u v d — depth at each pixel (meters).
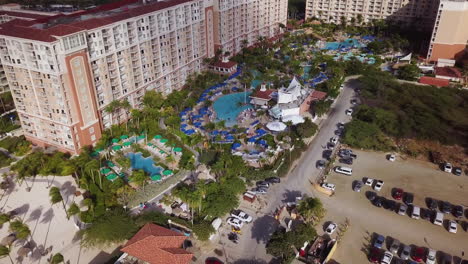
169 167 113.31
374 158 119.50
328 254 79.75
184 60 163.12
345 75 188.25
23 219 91.94
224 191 93.44
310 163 115.81
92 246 83.00
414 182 107.50
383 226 90.56
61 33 101.88
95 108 119.19
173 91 154.75
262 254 81.62
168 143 122.00
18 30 106.38
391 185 105.94
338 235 87.06
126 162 108.50
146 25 133.88
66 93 108.12
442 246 84.75
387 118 135.25
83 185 101.50
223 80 179.38
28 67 107.94
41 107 114.12
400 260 80.44
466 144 124.06
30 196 100.62
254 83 180.25
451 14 195.25
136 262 76.50
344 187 104.88
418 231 89.19
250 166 111.31
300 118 137.38
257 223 90.56
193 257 80.38
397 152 122.25
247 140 125.38
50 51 100.56
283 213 93.50
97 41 114.81
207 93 164.38
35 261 79.69
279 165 111.50
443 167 113.81
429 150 122.25
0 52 110.75
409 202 97.75
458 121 135.88
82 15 133.12
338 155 120.38
